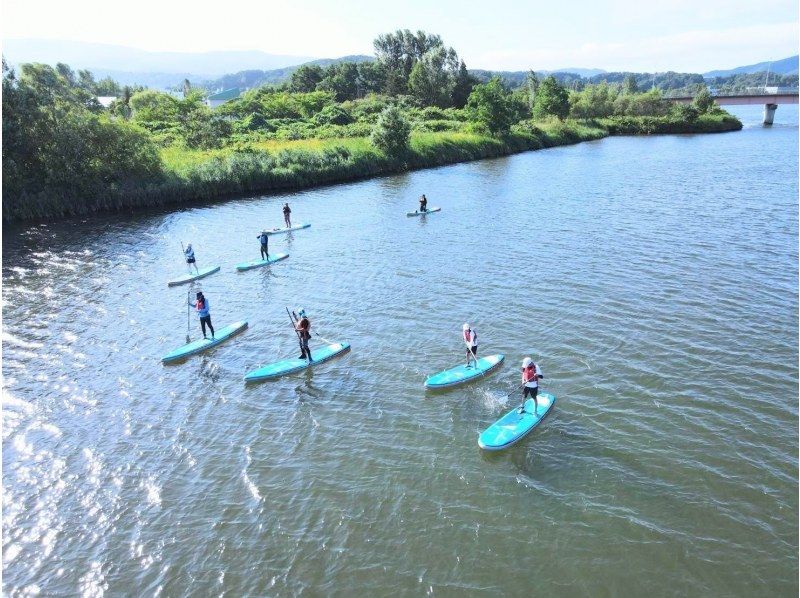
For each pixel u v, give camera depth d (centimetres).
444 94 13475
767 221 3916
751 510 1319
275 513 1374
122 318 2616
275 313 2595
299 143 7231
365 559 1229
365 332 2344
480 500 1384
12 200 4659
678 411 1709
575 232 3781
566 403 1780
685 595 1110
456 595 1130
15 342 2377
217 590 1176
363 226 4197
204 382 2017
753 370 1922
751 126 13262
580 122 12188
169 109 9481
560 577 1160
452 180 6294
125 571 1238
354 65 16338
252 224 4394
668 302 2514
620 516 1314
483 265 3125
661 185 5509
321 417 1766
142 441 1686
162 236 4088
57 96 5028
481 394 1859
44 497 1470
